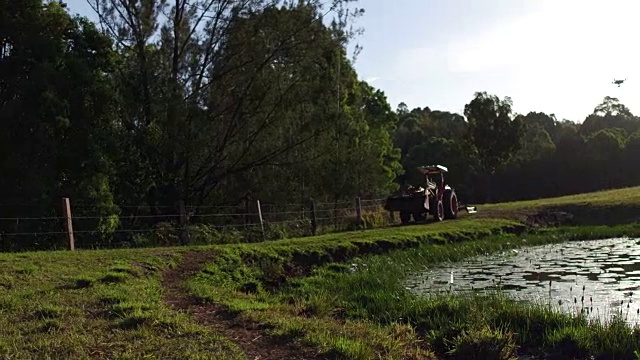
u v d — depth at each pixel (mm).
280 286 12586
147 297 8758
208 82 22141
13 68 19406
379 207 26797
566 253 17609
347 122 25078
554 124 92625
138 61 21156
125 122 20859
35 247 17516
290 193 24234
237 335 6871
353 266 14758
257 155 23094
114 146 19438
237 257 13953
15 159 18469
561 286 11961
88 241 18266
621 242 20156
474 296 9820
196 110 21016
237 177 24016
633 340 7051
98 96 19484
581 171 59750
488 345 6891
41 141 18234
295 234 20594
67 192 18500
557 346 7340
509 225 23438
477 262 16250
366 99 47750
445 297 9953
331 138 23875
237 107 22250
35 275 10086
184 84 21531
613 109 83812
